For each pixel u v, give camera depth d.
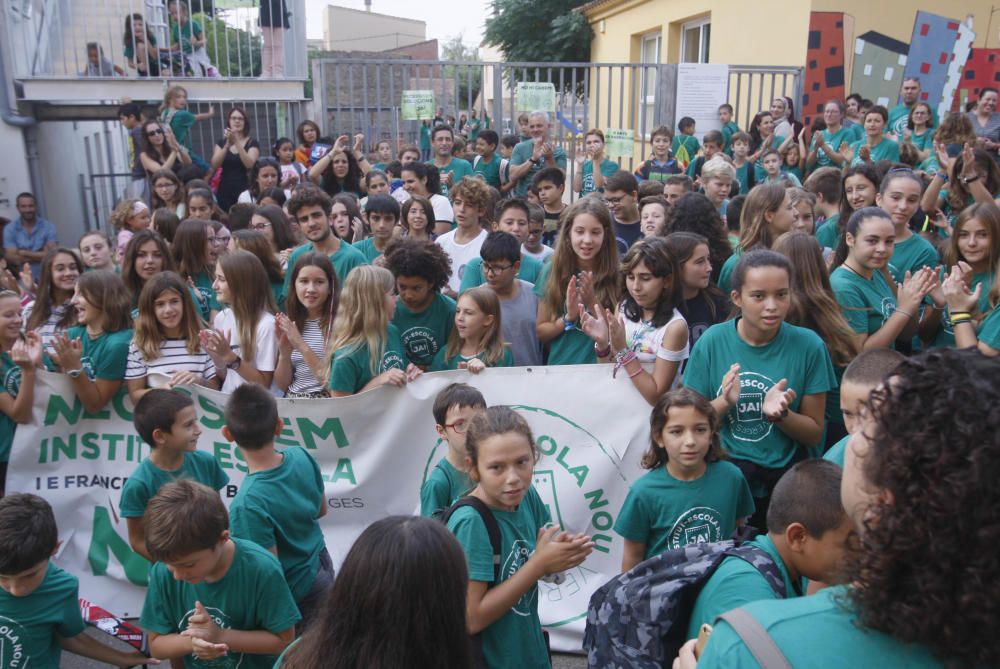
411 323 4.49
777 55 13.18
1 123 9.99
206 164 10.05
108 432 4.25
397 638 1.59
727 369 3.55
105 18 10.48
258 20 10.96
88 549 4.23
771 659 1.14
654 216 5.73
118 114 10.70
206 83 10.74
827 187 6.40
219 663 2.72
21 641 2.91
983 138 8.53
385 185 7.66
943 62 12.69
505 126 12.92
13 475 4.19
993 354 1.18
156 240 5.12
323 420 4.04
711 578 1.90
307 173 9.41
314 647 1.67
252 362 4.38
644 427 3.90
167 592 2.71
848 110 11.45
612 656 1.98
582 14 22.34
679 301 3.98
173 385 4.04
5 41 9.88
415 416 4.03
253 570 2.64
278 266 5.48
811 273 3.87
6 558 2.76
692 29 16.92
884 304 4.12
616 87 19.81
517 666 2.56
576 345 4.35
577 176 10.48
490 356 4.14
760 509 3.50
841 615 1.17
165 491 2.56
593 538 3.96
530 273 5.25
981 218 4.29
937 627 1.05
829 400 3.83
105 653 3.17
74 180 12.83
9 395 4.21
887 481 1.11
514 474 2.50
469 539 2.46
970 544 1.03
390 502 4.08
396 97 12.14
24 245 8.87
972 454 1.04
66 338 4.04
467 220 5.92
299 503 3.16
